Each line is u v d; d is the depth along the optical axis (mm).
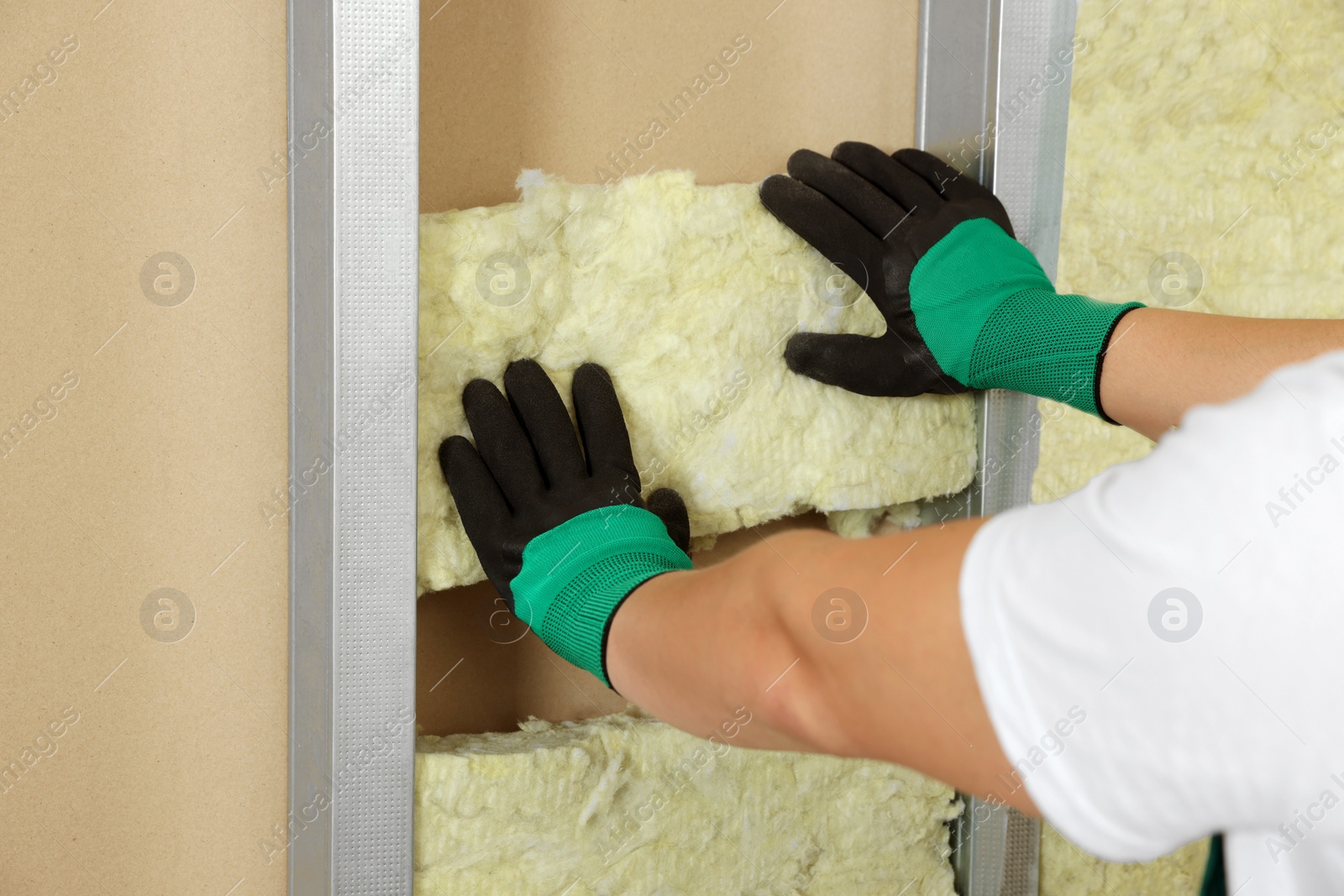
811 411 1137
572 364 1054
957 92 1160
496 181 1055
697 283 1076
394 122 913
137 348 995
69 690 1015
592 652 773
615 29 1079
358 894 1009
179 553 1030
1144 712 393
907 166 1126
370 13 894
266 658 1070
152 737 1043
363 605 972
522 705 1138
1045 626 405
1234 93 1228
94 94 953
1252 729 380
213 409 1023
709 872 1150
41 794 1019
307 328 964
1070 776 408
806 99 1169
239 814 1079
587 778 1069
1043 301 986
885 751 486
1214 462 396
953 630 431
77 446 990
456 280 979
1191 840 422
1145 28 1157
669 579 748
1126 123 1202
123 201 973
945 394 1192
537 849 1062
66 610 1005
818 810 1202
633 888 1112
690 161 1131
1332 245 1311
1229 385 808
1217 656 380
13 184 941
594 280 1034
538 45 1051
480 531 957
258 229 1018
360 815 998
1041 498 1247
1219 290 1278
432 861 1031
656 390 1076
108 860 1045
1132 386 891
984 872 1261
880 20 1185
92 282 975
